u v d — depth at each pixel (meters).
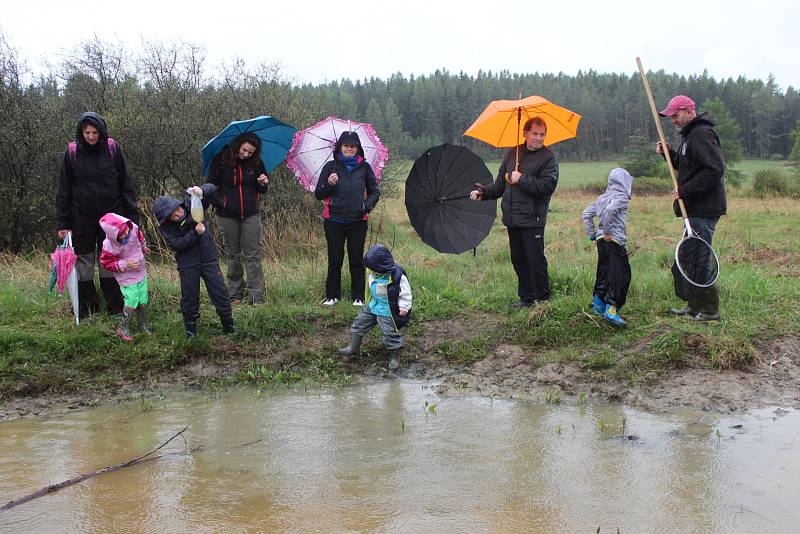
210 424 5.37
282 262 10.25
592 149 73.38
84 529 3.76
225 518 3.87
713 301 6.81
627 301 7.45
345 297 8.09
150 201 10.69
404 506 3.99
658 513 3.87
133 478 4.39
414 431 5.18
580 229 14.43
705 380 5.99
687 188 6.52
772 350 6.36
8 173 10.70
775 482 4.23
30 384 6.06
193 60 12.13
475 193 7.54
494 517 3.85
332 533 3.69
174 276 8.79
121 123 10.98
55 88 11.91
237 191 7.50
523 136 7.50
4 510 3.96
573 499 4.05
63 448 4.91
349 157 7.56
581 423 5.30
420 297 8.00
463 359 6.73
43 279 8.63
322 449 4.85
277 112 12.31
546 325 7.00
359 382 6.41
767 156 74.94
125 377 6.34
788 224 14.84
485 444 4.90
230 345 6.84
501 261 10.66
